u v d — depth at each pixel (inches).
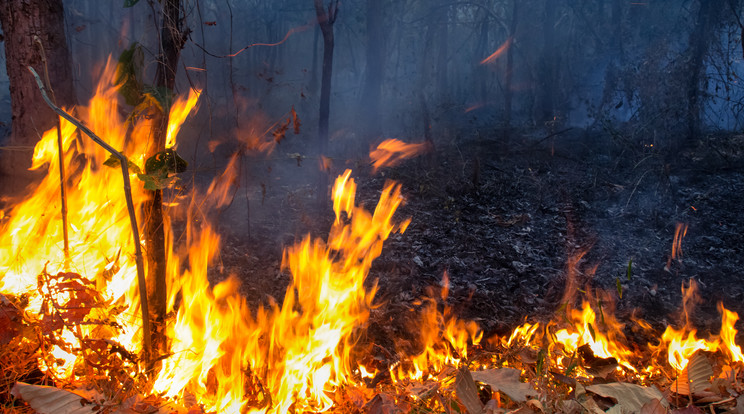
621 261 256.5
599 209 307.3
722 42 422.3
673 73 373.7
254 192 292.0
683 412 94.3
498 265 245.8
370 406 103.3
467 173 346.6
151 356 102.1
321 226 260.4
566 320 178.9
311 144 400.2
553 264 253.0
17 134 189.6
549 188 328.8
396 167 350.6
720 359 159.9
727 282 244.4
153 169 99.4
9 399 91.8
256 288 193.8
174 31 105.0
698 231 285.1
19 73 185.9
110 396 95.8
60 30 192.1
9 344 96.4
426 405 106.3
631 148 354.9
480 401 102.5
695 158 368.2
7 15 185.2
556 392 112.6
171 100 103.4
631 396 104.3
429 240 262.4
